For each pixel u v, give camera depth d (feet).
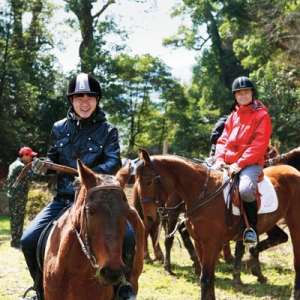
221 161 24.30
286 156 30.55
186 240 31.35
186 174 24.21
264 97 99.19
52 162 16.05
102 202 12.39
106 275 11.87
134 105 139.74
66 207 15.64
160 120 142.31
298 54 99.76
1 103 99.35
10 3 108.37
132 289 13.96
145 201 25.18
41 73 118.42
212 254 23.48
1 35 108.47
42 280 15.81
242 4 124.16
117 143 15.87
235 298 26.48
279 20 103.81
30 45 114.83
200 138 129.70
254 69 129.49
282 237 28.60
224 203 23.66
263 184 25.03
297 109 96.94
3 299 25.61
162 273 31.96
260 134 23.31
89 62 125.90
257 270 29.60
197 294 27.45
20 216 40.47
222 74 156.35
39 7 114.83
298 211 26.07
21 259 35.91
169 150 129.80
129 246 14.66
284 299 26.43
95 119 15.79
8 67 103.81
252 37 116.06
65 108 113.91
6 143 99.71
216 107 151.74
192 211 23.82
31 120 110.73
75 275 13.67
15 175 40.29
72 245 13.53
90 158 15.62
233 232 24.20
